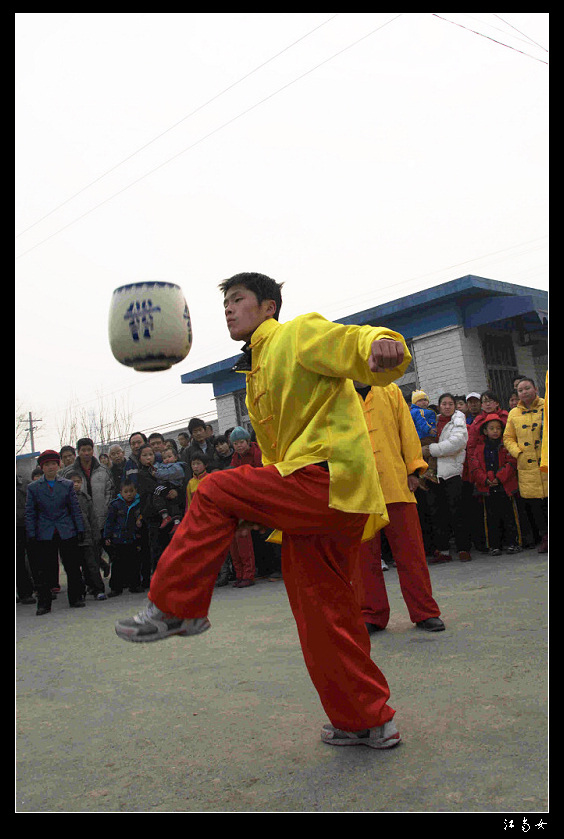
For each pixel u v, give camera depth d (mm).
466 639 3639
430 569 6395
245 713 2914
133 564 7805
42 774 2457
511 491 6812
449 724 2494
